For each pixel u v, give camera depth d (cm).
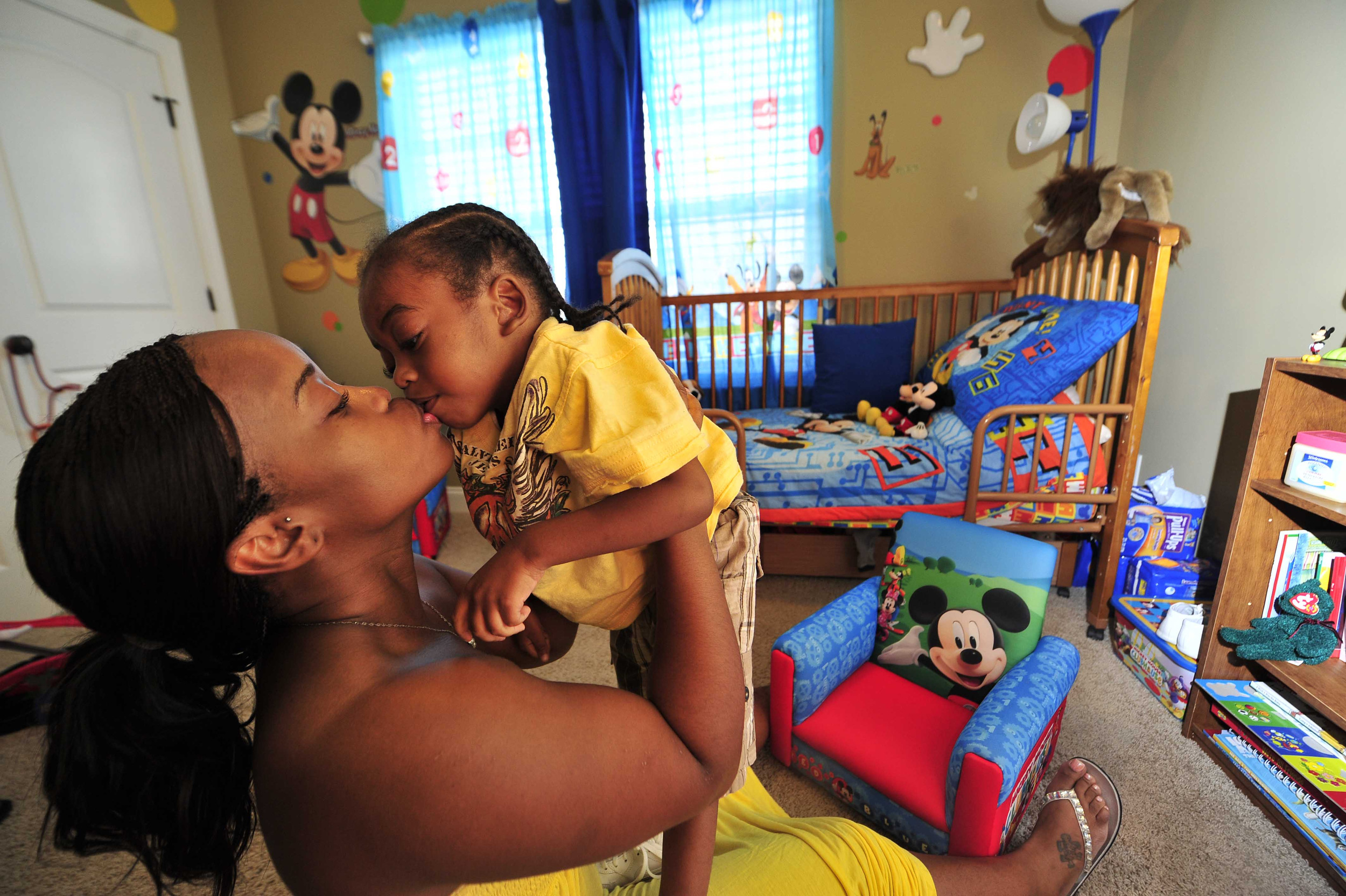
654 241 300
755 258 295
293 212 322
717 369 319
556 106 281
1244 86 193
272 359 39
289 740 37
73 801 40
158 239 276
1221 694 148
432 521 282
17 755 164
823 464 220
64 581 34
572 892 59
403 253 53
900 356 274
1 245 223
